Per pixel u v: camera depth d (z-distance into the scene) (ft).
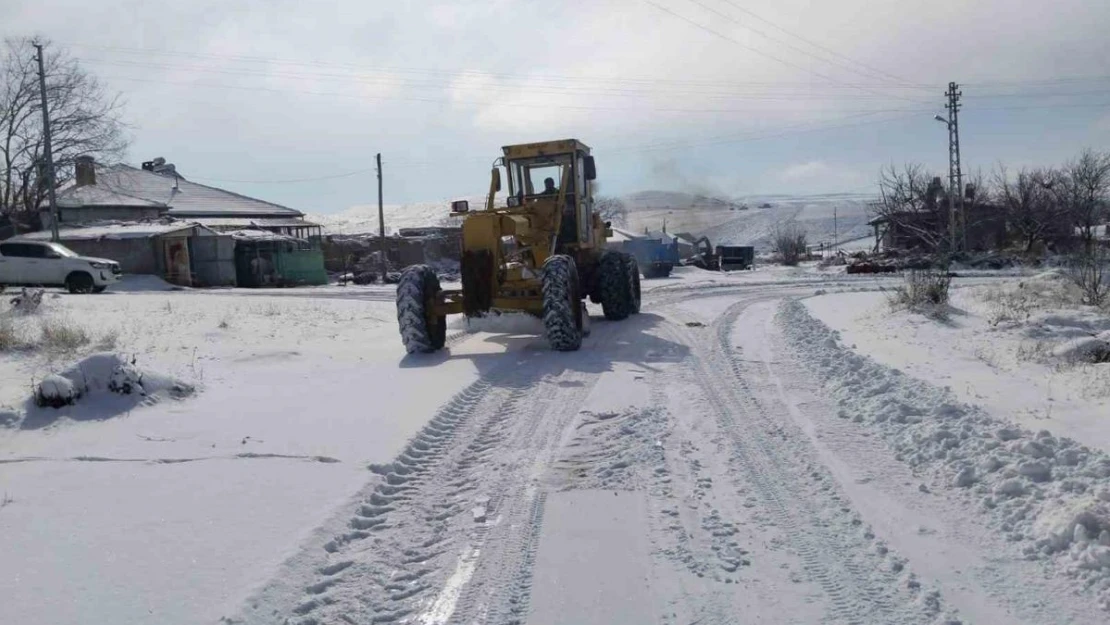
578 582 14.05
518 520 16.80
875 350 34.32
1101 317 40.96
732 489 18.35
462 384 29.09
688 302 62.49
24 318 47.67
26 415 24.62
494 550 15.39
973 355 32.63
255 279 118.42
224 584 13.53
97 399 25.86
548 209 43.83
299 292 88.28
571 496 18.15
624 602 13.32
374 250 147.43
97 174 139.85
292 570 14.14
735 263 172.86
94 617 12.49
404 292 36.65
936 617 12.47
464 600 13.51
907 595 13.25
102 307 57.62
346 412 25.07
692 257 176.04
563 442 22.15
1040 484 17.07
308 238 138.10
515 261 40.01
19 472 19.62
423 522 16.83
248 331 44.09
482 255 37.32
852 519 16.37
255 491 17.99
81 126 130.21
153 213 146.92
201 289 102.32
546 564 14.78
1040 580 13.50
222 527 15.93
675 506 17.40
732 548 15.24
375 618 12.96
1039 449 18.81
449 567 14.76
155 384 27.30
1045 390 25.36
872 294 65.46
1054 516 15.28
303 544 15.07
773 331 43.09
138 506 17.15
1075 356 30.63
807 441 21.75
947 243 138.62
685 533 15.97
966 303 53.36
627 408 25.61
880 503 17.13
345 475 19.02
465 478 19.53
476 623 12.78
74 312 53.26
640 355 35.78
